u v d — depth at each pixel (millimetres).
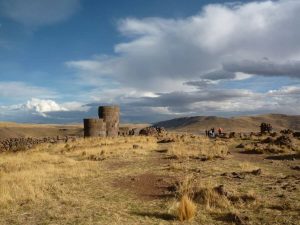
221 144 37969
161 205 13680
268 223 11141
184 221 11625
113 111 51812
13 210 13375
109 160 26969
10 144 47438
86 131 49281
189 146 35344
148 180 18797
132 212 12766
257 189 15422
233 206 12875
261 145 33688
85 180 19000
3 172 21969
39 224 11625
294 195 14227
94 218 11992
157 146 37156
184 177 18969
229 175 18875
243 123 198625
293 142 34531
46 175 20438
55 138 52344
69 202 14180
